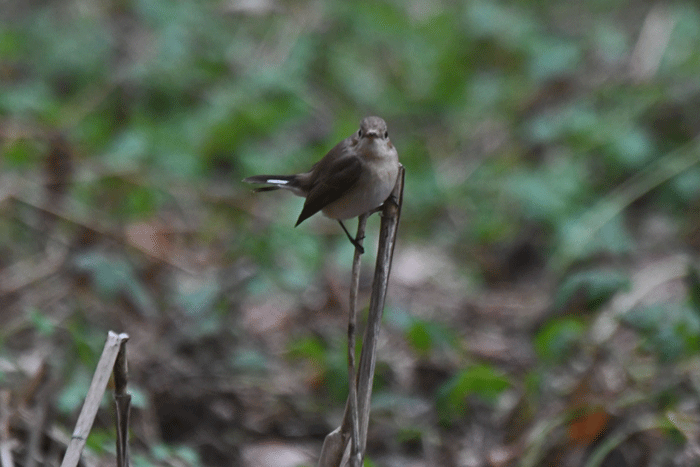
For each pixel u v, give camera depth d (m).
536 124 14.16
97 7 17.14
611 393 8.25
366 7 18.05
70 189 11.74
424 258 12.53
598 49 16.84
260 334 9.99
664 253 11.90
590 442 7.60
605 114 14.34
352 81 16.48
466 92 16.39
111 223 11.48
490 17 17.52
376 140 6.05
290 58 16.05
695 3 17.62
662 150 13.41
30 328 9.08
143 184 12.20
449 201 13.67
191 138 13.75
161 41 15.73
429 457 8.17
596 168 13.36
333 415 8.72
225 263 11.17
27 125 12.67
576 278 8.80
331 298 10.73
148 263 10.59
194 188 12.67
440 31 18.00
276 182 6.91
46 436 6.67
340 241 12.51
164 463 7.02
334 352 9.35
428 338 8.97
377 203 6.21
